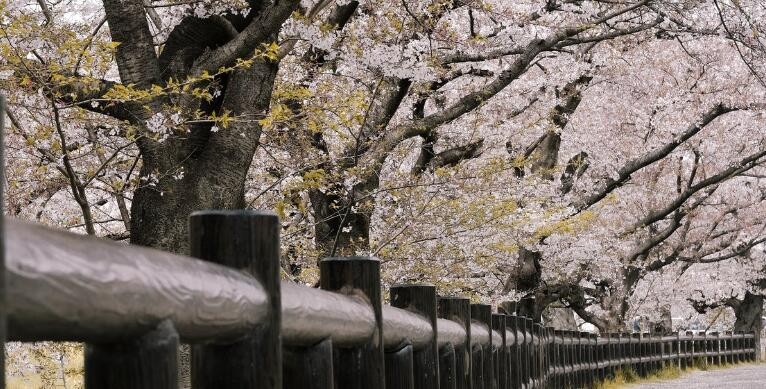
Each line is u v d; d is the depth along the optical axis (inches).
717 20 673.0
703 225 1195.3
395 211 408.5
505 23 511.2
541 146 729.6
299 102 341.1
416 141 507.5
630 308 1147.3
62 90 241.0
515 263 681.0
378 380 97.3
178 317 44.1
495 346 243.4
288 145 349.1
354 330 88.8
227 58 255.4
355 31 385.1
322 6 302.7
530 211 487.8
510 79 436.5
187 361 243.8
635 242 1003.9
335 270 96.7
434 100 603.8
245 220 60.2
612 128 914.1
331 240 430.6
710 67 896.3
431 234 424.2
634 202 1013.2
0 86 220.1
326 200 428.1
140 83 251.8
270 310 60.8
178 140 259.4
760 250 1370.6
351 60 357.7
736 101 845.2
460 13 509.7
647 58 858.1
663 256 1116.5
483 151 534.0
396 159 493.0
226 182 263.4
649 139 919.7
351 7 375.6
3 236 25.8
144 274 39.6
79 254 33.6
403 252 426.3
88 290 33.6
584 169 882.8
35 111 245.3
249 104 266.8
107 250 37.0
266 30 252.4
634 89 896.9
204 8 259.0
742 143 1028.5
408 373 120.4
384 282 437.4
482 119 455.5
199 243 59.9
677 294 1315.2
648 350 862.5
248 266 59.9
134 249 41.1
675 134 911.7
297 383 79.0
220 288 50.5
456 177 415.5
